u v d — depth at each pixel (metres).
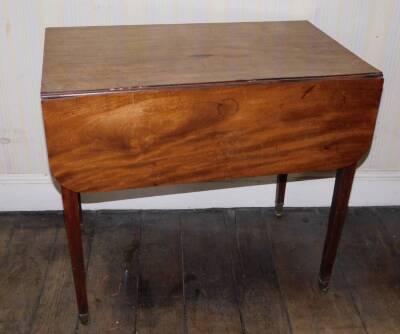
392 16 1.83
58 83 1.25
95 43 1.53
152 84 1.25
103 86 1.24
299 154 1.42
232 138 1.35
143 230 2.02
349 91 1.34
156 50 1.48
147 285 1.77
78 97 1.21
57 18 1.76
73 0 1.73
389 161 2.11
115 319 1.64
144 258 1.88
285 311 1.68
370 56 1.91
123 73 1.32
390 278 1.83
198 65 1.38
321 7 1.82
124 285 1.77
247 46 1.53
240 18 1.83
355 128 1.41
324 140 1.41
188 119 1.29
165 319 1.64
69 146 1.27
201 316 1.66
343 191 1.54
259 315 1.67
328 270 1.71
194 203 2.12
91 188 1.34
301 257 1.91
